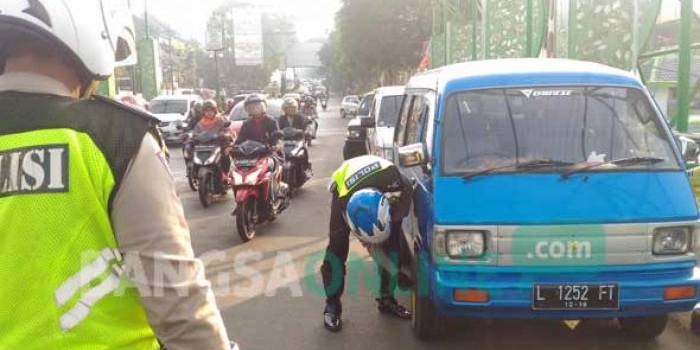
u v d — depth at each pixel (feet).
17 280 4.39
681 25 21.80
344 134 83.35
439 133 13.93
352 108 130.41
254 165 25.25
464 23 68.90
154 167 4.57
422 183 14.60
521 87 14.62
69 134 4.37
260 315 16.65
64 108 4.49
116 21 5.30
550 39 49.16
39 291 4.40
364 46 138.00
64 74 4.75
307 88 293.02
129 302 4.64
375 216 13.99
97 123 4.46
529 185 13.00
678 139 14.87
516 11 43.62
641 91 14.60
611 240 12.44
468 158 13.55
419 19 131.75
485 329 15.31
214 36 147.13
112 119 4.53
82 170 4.35
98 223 4.43
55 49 4.59
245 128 27.76
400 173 15.33
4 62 4.67
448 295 12.54
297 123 37.01
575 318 12.57
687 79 21.95
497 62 16.46
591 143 13.78
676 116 22.40
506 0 43.55
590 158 13.55
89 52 4.75
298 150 34.37
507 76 14.85
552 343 14.42
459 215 12.70
